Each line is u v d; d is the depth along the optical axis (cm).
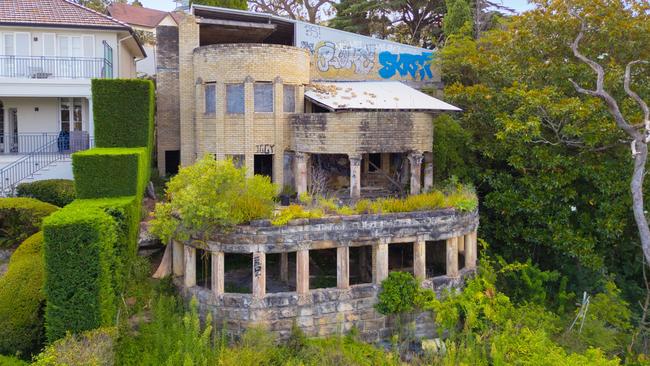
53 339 1362
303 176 2292
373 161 2600
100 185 1762
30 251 1662
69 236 1361
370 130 2186
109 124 2153
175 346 1495
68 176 2417
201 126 2409
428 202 1945
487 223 2555
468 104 2591
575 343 1892
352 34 2786
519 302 2214
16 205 1920
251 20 2736
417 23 4166
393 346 1714
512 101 2358
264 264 1725
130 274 1772
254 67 2298
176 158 2873
